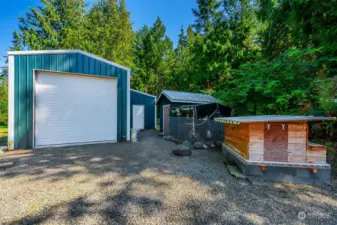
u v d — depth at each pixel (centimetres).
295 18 491
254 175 313
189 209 218
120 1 1571
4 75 1380
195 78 1475
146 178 318
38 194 252
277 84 471
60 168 368
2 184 285
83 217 199
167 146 622
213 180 311
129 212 210
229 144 437
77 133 635
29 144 557
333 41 434
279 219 200
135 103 1219
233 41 1285
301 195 258
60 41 1463
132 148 580
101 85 674
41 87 576
